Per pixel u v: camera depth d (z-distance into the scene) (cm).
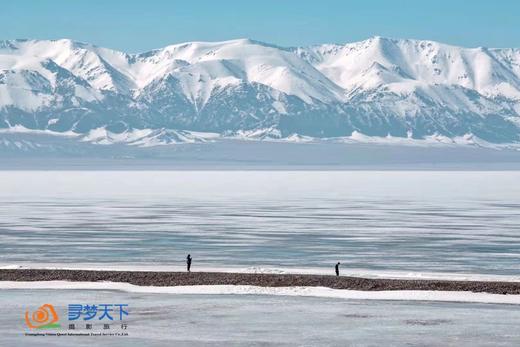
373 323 5997
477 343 5397
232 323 5991
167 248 10838
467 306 6650
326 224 14438
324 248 10875
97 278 7938
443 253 10312
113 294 7169
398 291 7212
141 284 7656
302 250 10650
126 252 10412
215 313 6347
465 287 7400
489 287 7388
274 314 6312
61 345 5312
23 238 12050
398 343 5394
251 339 5503
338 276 8019
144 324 5953
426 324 5962
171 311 6419
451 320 6103
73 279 7894
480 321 6062
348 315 6288
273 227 13838
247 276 8025
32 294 7144
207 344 5353
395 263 9394
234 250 10650
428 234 12650
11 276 8056
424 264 9306
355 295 7100
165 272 8262
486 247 10938
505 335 5612
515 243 11381
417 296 7038
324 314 6325
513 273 8575
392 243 11450
